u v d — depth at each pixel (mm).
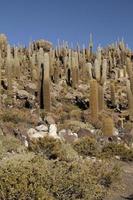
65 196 9133
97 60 41250
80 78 46719
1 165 9203
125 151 18375
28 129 21797
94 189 9844
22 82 40250
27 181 8320
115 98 39562
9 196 7902
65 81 43500
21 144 16688
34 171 8922
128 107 35344
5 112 25344
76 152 16094
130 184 13203
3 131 18828
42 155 14148
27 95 34438
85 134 23078
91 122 28234
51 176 9078
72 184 9188
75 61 43062
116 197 11539
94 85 29141
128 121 32375
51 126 21516
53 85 41000
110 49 61781
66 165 9945
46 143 14945
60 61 54000
